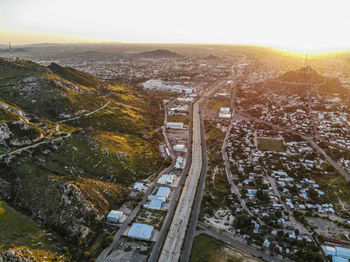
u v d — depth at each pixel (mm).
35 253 118625
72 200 149875
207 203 164500
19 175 168625
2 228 128625
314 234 137000
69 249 128875
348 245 129750
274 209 158000
